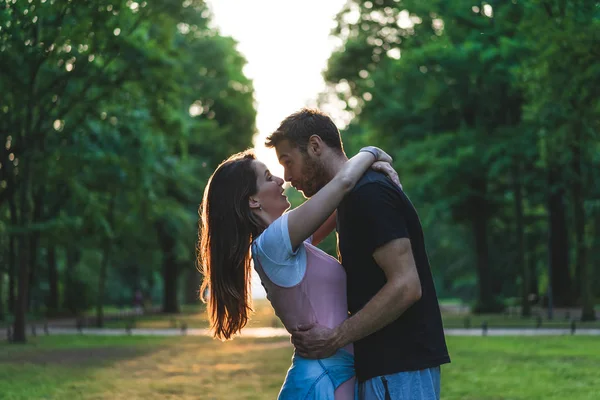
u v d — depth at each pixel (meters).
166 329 29.89
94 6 19.62
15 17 16.05
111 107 25.27
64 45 20.75
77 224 24.34
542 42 21.19
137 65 22.47
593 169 33.16
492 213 41.34
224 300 3.50
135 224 40.38
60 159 25.33
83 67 21.47
